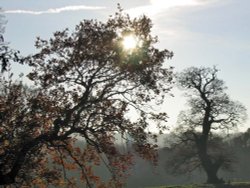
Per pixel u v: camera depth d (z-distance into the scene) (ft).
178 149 257.96
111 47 71.61
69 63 70.95
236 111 242.58
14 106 76.89
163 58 73.00
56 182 84.28
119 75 72.49
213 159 263.08
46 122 75.31
